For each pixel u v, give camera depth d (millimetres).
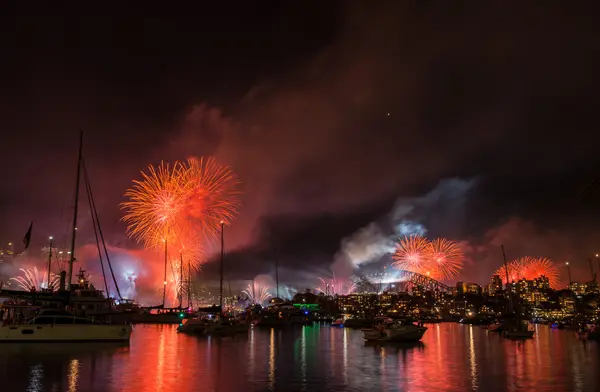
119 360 51938
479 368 50250
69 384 38750
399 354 64312
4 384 38625
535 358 59844
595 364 53625
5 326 63250
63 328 64500
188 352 62719
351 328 140625
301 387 39125
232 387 38719
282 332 117312
